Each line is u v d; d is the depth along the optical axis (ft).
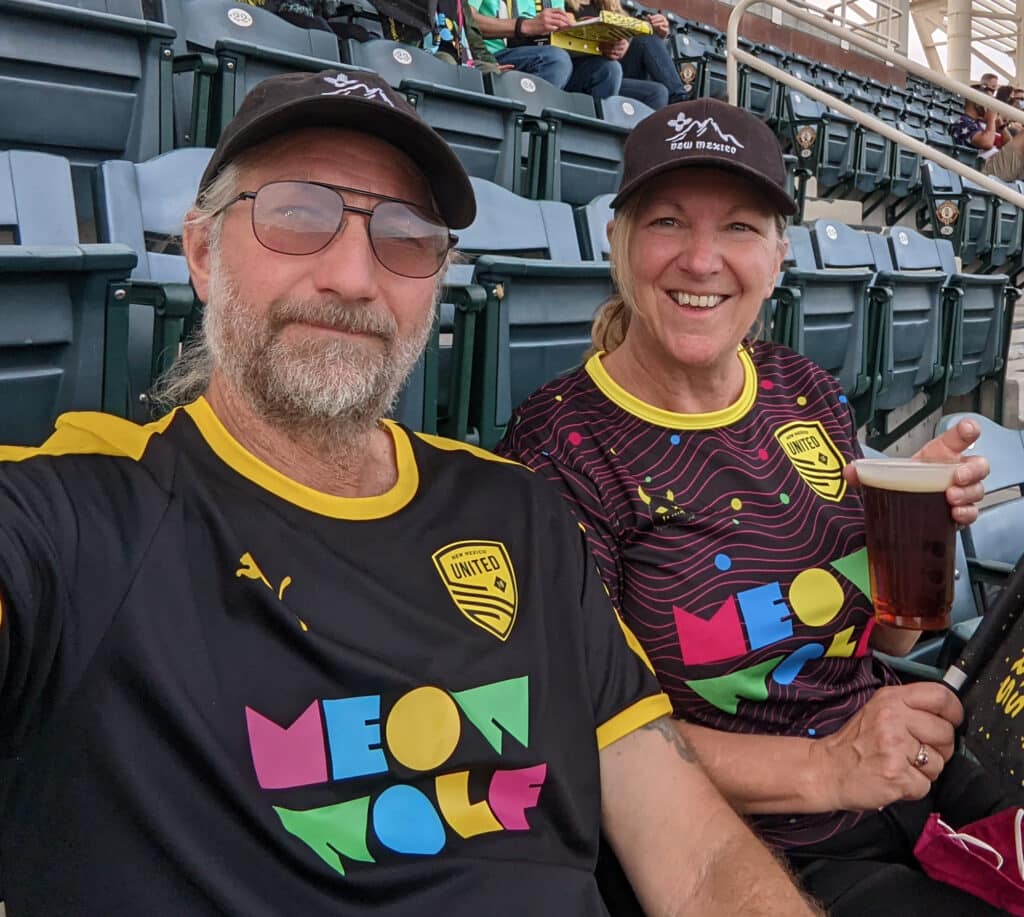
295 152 3.75
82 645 3.10
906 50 40.86
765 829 4.85
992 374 15.83
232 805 3.15
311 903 3.18
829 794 4.44
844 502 5.32
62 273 4.95
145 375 6.25
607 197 10.92
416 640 3.69
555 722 3.97
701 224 4.89
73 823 2.99
